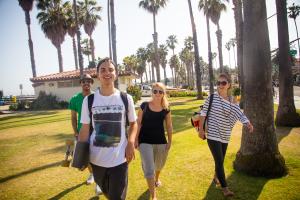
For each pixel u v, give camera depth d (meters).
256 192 4.38
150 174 4.07
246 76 5.36
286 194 4.27
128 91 25.72
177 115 14.51
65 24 39.62
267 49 5.20
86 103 2.96
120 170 2.91
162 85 4.18
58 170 6.05
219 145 4.22
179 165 5.95
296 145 7.27
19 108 28.05
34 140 9.88
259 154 5.12
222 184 4.22
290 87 10.19
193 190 4.59
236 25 16.64
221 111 4.20
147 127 4.23
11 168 6.38
